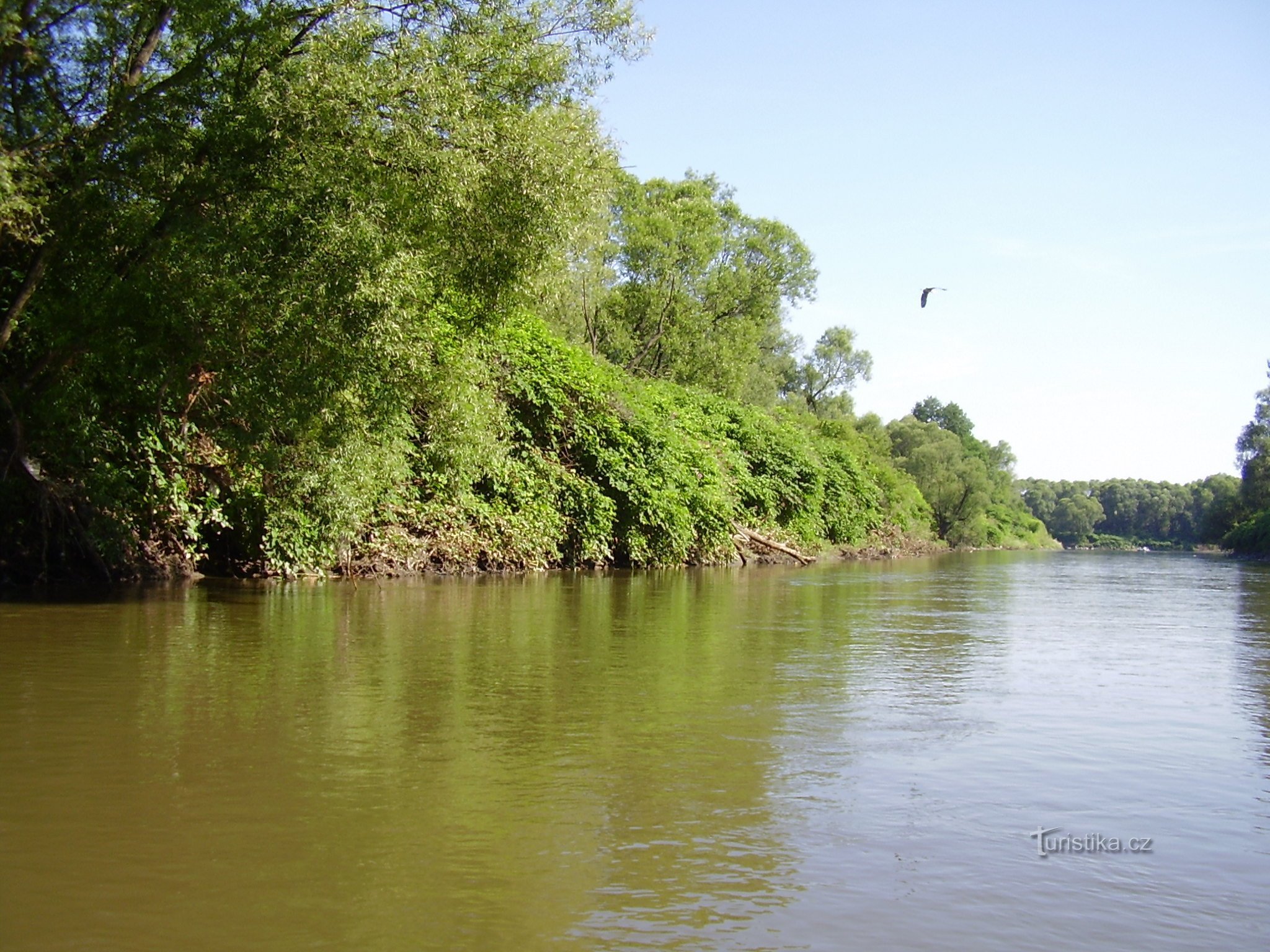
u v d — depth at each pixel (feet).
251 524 43.09
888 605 43.80
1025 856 11.37
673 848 11.29
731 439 93.50
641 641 27.68
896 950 8.91
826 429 138.31
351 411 37.70
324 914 9.37
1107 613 42.70
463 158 33.94
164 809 12.25
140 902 9.57
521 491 57.62
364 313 33.55
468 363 42.83
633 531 66.74
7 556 38.04
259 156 33.17
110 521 38.60
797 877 10.53
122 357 36.06
